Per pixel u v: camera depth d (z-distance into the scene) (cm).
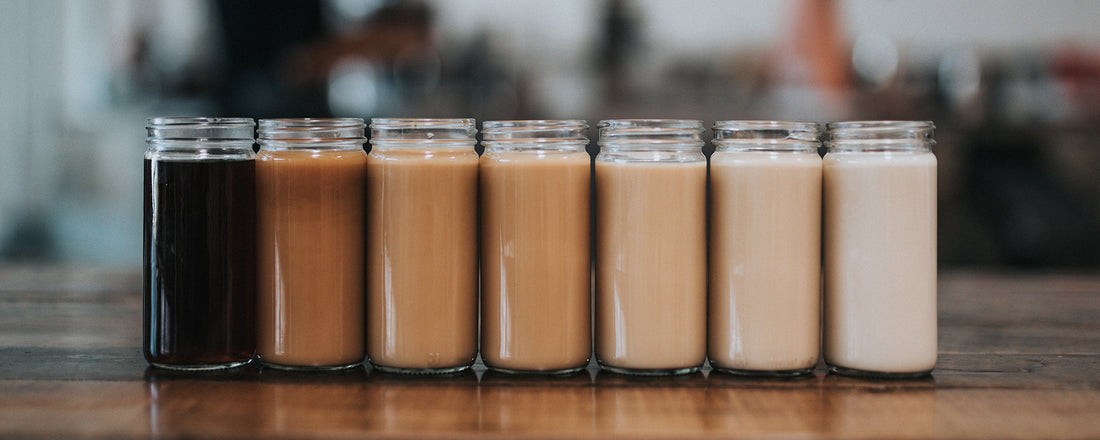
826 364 100
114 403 82
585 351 97
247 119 98
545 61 288
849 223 96
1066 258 274
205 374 95
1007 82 277
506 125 96
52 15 287
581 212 96
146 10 280
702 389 90
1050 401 85
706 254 98
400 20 271
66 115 291
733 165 96
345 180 97
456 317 96
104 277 182
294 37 273
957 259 277
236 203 97
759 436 73
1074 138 275
